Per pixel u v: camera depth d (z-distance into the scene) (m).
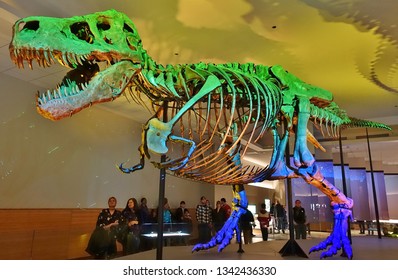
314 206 9.22
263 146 11.31
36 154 6.03
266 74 3.91
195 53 5.45
